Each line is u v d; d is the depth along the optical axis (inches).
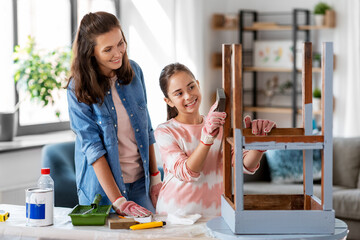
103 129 85.9
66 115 195.0
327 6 217.5
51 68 158.6
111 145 86.2
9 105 171.3
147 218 70.7
